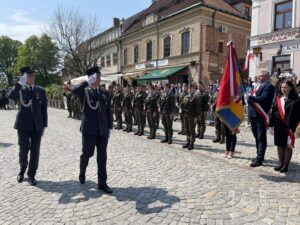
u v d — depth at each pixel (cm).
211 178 559
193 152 791
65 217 401
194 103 820
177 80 2623
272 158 714
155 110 1003
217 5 2569
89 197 468
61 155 749
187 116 827
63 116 1914
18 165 659
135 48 3291
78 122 1543
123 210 420
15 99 545
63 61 3391
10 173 598
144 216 401
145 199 458
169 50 2752
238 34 2620
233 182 536
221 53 2478
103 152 502
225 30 2514
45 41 4444
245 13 2716
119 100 1261
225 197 464
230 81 680
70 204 442
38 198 466
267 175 580
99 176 497
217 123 925
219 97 696
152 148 845
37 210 424
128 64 3409
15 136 1042
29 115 539
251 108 658
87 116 500
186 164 660
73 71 3391
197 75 2428
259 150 647
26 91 546
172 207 428
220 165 654
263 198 461
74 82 1989
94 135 493
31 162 540
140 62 3175
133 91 1204
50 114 2075
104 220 391
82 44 3262
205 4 2364
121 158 715
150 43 3016
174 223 381
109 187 506
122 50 3528
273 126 609
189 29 2494
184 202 445
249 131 1146
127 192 488
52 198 466
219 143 923
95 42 3506
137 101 1097
